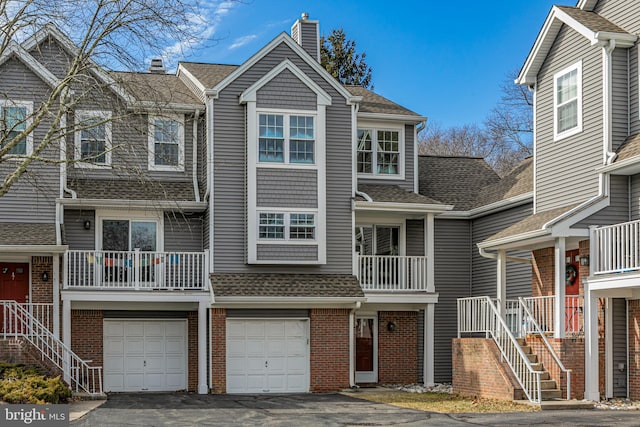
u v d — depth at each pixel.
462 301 23.25
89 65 19.81
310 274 25.84
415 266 26.86
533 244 22.58
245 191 25.44
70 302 23.95
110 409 18.94
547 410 18.70
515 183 27.56
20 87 24.33
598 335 20.52
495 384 20.70
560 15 22.59
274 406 19.88
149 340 25.69
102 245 25.75
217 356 24.53
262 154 25.48
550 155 23.41
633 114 21.00
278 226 25.39
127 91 20.94
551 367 20.16
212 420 16.95
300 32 28.86
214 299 24.08
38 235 23.69
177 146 26.94
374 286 26.52
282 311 25.50
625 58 21.31
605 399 20.30
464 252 28.94
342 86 26.58
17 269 24.55
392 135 28.91
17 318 23.27
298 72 25.84
